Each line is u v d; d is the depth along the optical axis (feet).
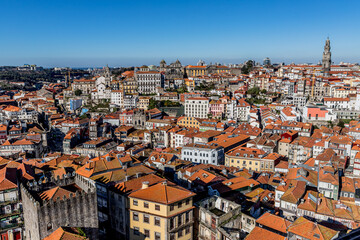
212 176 365.61
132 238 273.75
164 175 401.08
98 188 307.78
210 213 264.72
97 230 253.03
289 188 352.69
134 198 265.95
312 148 624.18
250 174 431.02
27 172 331.98
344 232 279.08
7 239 274.98
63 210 231.50
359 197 356.79
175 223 258.16
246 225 276.21
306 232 237.04
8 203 274.77
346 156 539.70
